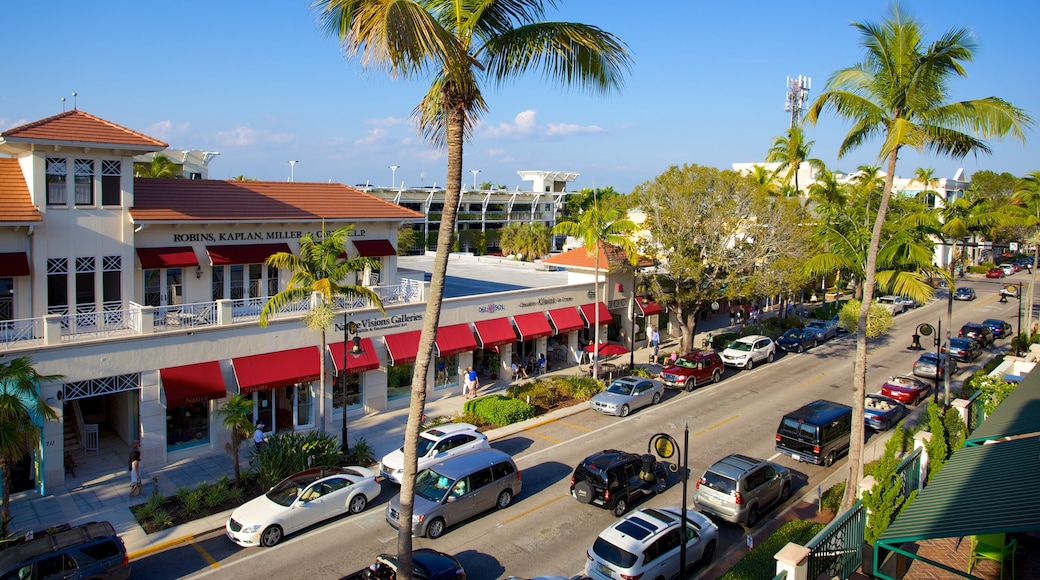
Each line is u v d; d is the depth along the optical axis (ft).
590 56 38.27
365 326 94.07
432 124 40.91
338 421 92.22
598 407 97.09
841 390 110.93
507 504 66.85
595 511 65.87
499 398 97.71
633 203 128.98
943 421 70.95
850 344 149.89
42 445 67.46
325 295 78.95
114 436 83.10
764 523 63.77
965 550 47.52
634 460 67.67
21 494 67.36
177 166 166.81
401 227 274.16
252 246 91.50
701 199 121.19
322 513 62.08
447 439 75.77
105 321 77.56
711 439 86.74
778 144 187.32
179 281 87.40
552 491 70.69
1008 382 81.87
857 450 59.47
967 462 43.80
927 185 275.59
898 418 94.89
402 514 40.68
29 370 58.03
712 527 56.75
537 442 85.97
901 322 175.22
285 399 87.66
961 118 57.11
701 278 120.98
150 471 74.28
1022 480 38.24
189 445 79.56
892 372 124.16
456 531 61.57
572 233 115.85
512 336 112.37
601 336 133.49
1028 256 326.44
